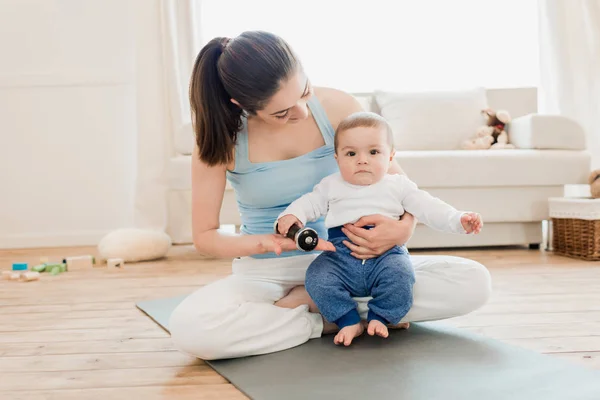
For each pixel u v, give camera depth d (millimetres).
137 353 1480
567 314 1721
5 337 1651
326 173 1540
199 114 1387
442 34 3961
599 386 1137
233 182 1546
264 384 1205
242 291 1427
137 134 3578
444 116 3520
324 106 1550
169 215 3574
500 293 2014
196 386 1234
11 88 3770
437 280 1464
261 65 1235
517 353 1345
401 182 1485
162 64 3582
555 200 2840
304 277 1531
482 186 3002
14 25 3754
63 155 3805
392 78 3973
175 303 2000
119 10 3781
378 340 1474
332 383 1193
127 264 2934
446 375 1216
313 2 3918
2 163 3789
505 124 3463
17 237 3799
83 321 1813
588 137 3738
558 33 3703
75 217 3828
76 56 3783
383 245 1406
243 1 3893
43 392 1231
